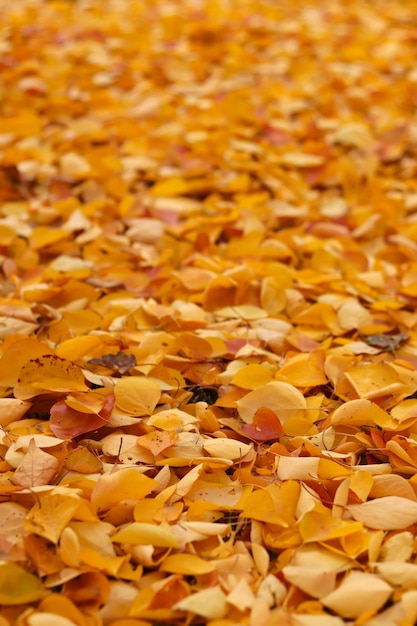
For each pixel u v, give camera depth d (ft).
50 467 5.30
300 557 5.10
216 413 5.71
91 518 5.15
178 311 6.24
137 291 6.48
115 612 4.95
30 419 5.62
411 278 6.61
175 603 4.97
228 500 5.30
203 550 5.15
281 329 6.18
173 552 5.13
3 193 7.54
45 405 5.69
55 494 5.14
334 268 6.79
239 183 7.56
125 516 5.24
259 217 7.30
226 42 11.68
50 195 7.53
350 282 6.64
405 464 5.46
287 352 5.99
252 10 13.64
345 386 5.80
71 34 11.81
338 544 5.15
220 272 6.61
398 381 5.78
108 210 7.25
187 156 7.97
